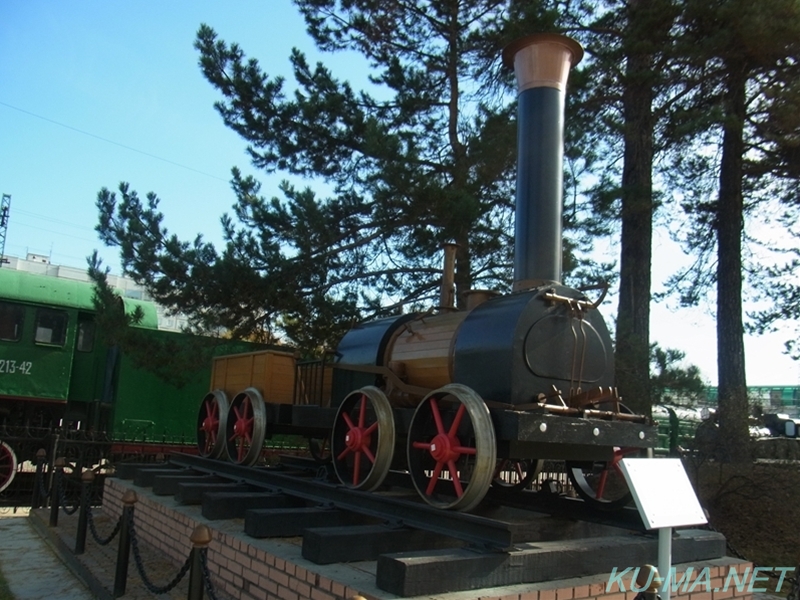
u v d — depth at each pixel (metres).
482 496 4.64
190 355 10.66
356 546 4.37
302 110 11.32
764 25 9.57
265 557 4.57
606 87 11.19
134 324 11.09
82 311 12.72
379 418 5.57
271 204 10.78
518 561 4.04
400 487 6.71
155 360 10.59
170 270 10.24
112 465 11.57
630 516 5.45
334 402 7.15
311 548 4.31
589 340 5.37
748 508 9.30
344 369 6.79
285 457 8.70
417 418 5.27
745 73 11.44
